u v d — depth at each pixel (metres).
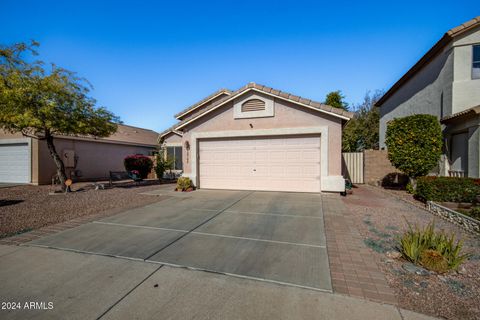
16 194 10.48
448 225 5.69
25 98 9.05
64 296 2.93
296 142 9.94
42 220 6.18
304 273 3.42
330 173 9.46
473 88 9.98
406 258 3.81
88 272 3.50
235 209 7.23
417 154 9.81
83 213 6.89
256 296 2.89
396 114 16.75
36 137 12.66
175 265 3.69
